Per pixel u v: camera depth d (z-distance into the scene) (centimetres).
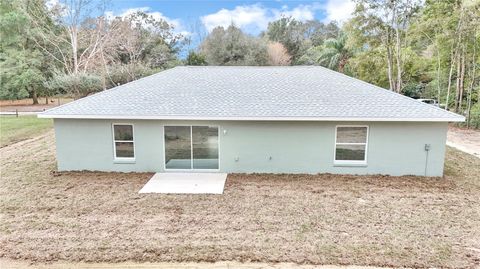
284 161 1161
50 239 712
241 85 1364
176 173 1172
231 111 1123
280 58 4544
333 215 832
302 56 4631
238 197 949
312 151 1148
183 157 1181
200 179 1108
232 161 1172
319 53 4059
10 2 3572
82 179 1104
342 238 718
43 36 3556
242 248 677
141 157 1177
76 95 3497
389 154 1130
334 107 1139
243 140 1152
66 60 3772
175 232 743
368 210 862
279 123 1133
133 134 1158
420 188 1023
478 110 2314
